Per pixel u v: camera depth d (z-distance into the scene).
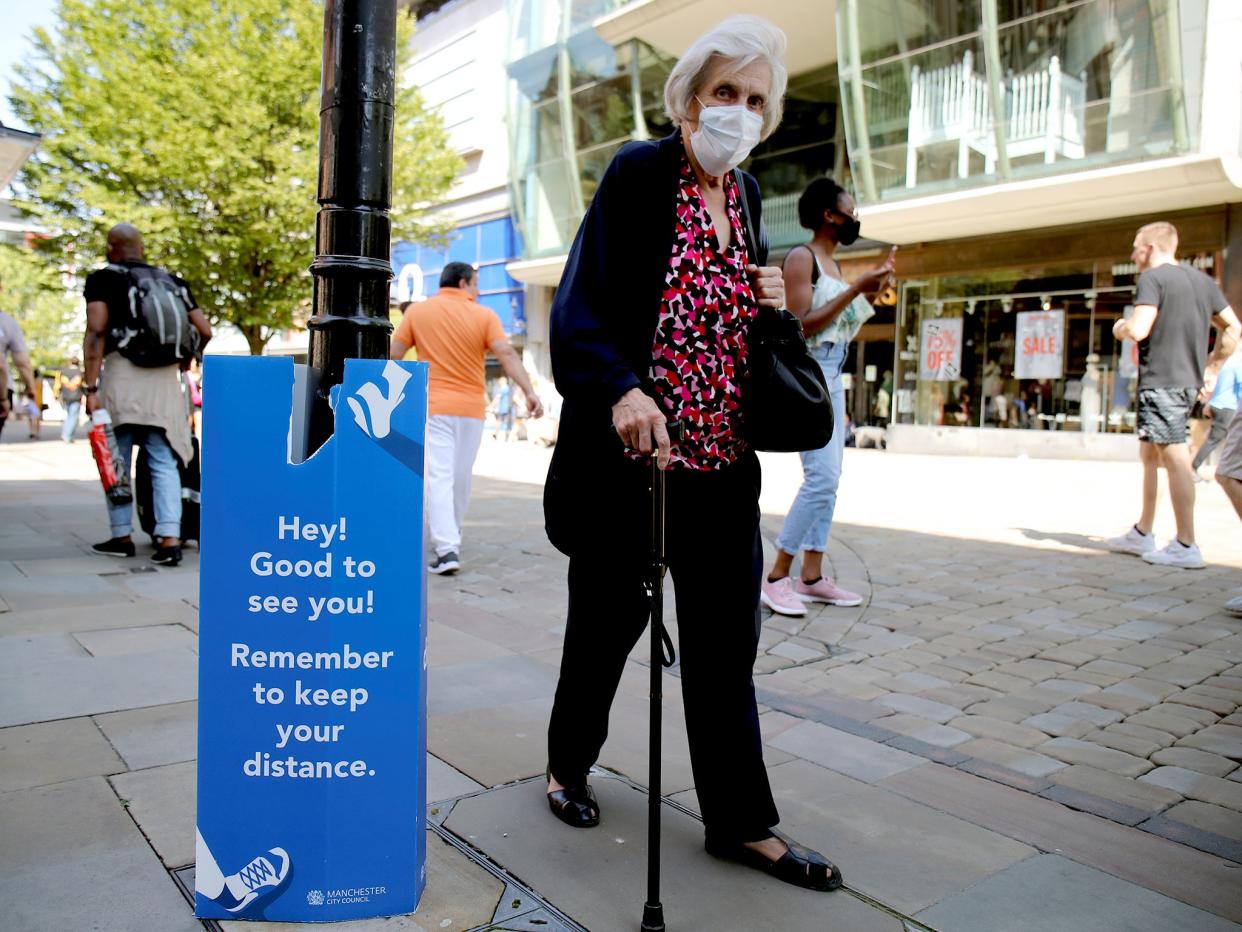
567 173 21.56
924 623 4.39
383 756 1.87
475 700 3.22
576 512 2.12
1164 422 5.71
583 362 1.92
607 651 2.25
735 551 2.14
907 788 2.60
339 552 1.84
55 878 1.97
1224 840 2.31
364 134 2.00
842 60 15.84
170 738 2.74
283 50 17.27
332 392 1.82
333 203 2.00
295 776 1.85
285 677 1.84
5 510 7.63
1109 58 13.41
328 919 1.87
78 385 18.95
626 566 2.15
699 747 2.16
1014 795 2.56
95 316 5.23
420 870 1.94
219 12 17.28
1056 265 15.98
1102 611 4.63
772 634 4.19
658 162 2.00
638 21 18.70
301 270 18.66
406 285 11.31
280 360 1.80
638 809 2.41
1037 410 16.39
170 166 16.52
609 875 2.08
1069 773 2.71
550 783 2.39
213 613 1.83
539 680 3.46
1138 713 3.22
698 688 2.16
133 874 2.00
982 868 2.15
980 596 4.94
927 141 15.31
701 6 17.83
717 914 1.93
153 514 5.72
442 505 5.46
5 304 36.91
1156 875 2.13
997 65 14.35
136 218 16.69
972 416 17.22
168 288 5.36
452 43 27.98
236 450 1.81
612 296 1.99
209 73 16.62
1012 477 12.10
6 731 2.78
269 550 1.83
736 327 2.06
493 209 26.86
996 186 14.62
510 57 22.42
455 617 4.43
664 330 2.02
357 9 1.98
